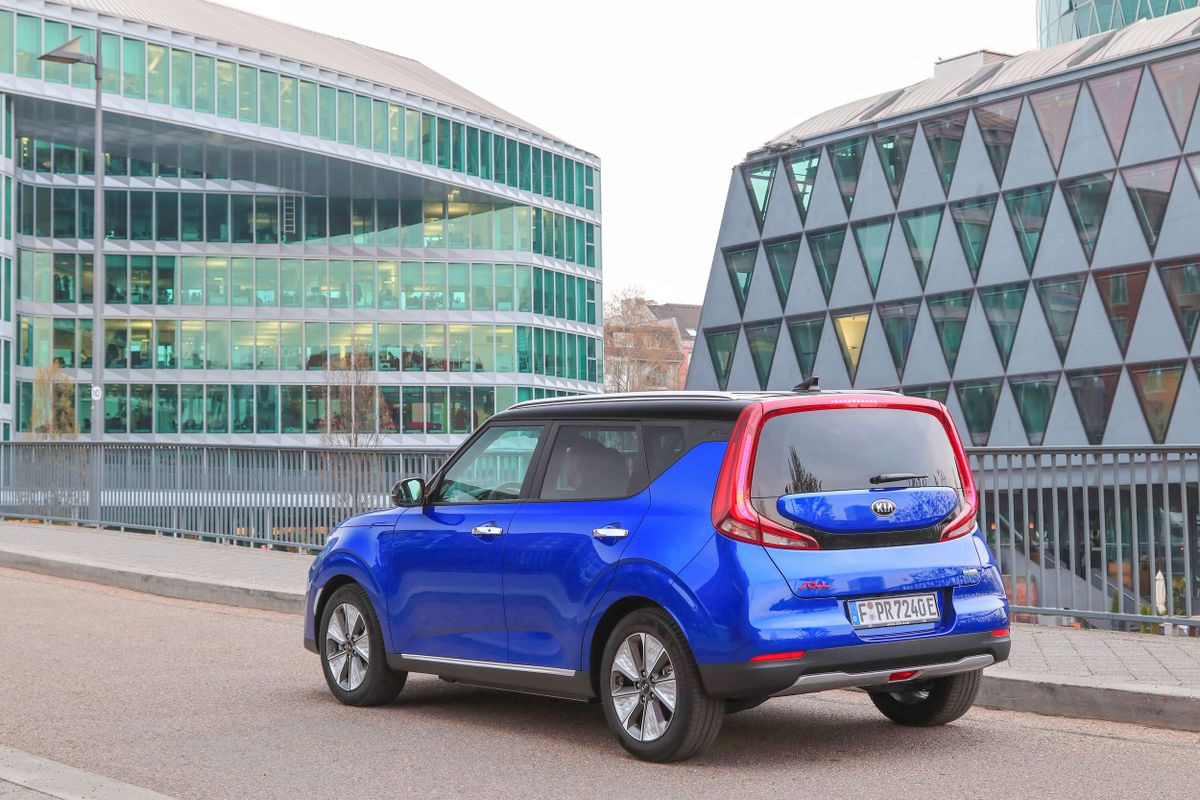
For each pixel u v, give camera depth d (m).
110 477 21.44
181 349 70.06
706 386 65.50
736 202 64.81
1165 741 6.96
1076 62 53.62
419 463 16.08
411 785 6.25
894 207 57.75
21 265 67.06
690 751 6.55
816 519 6.47
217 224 71.12
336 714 8.11
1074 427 51.12
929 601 6.70
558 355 78.94
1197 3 63.19
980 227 54.53
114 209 69.25
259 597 13.63
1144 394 49.06
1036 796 5.87
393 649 8.13
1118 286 49.94
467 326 74.81
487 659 7.51
